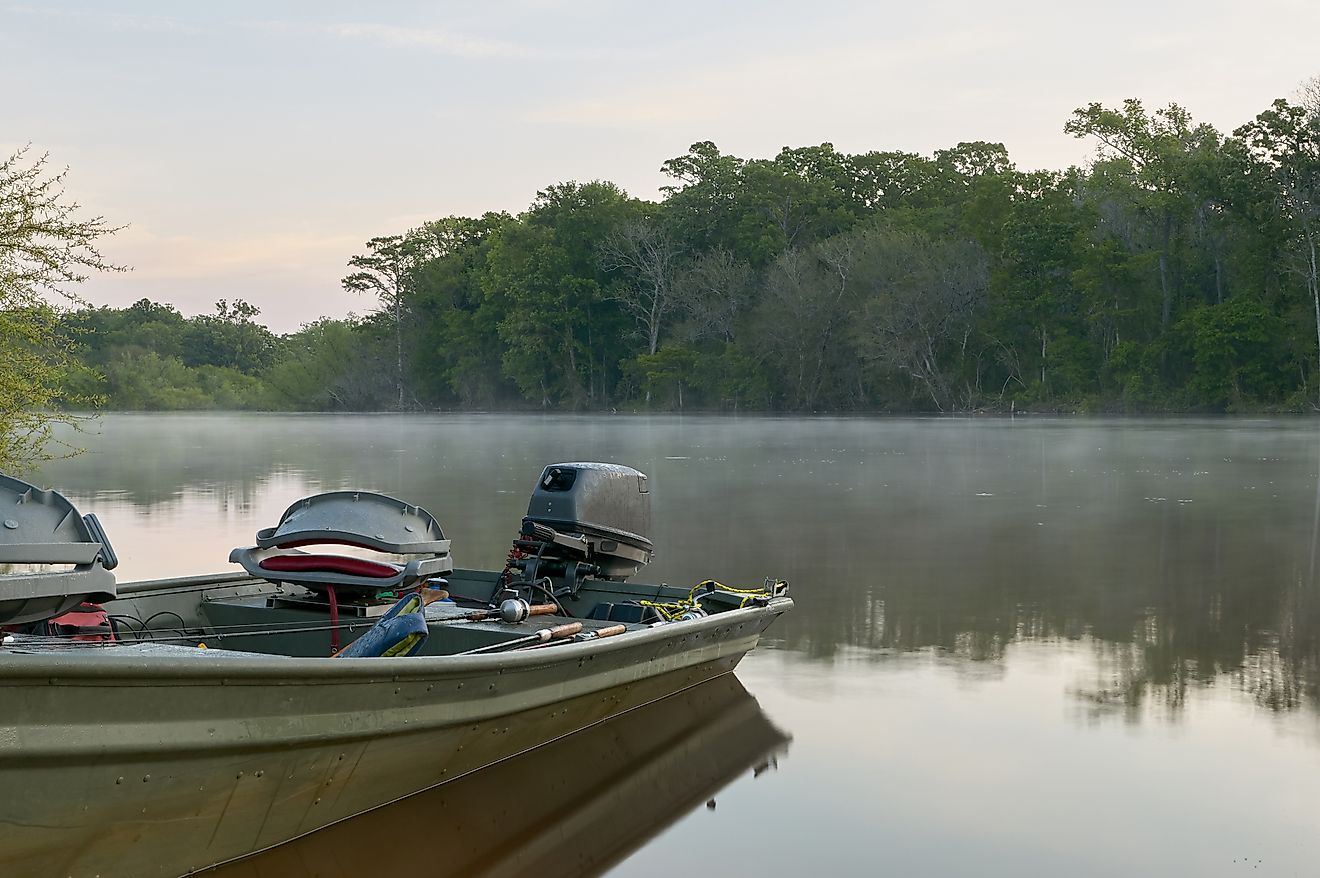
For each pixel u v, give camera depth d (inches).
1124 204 2915.8
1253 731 302.7
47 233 485.7
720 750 287.0
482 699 232.7
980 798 257.9
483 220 4571.9
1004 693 338.3
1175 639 408.5
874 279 3011.8
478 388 4276.6
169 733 178.5
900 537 690.2
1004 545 652.1
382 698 208.7
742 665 370.3
